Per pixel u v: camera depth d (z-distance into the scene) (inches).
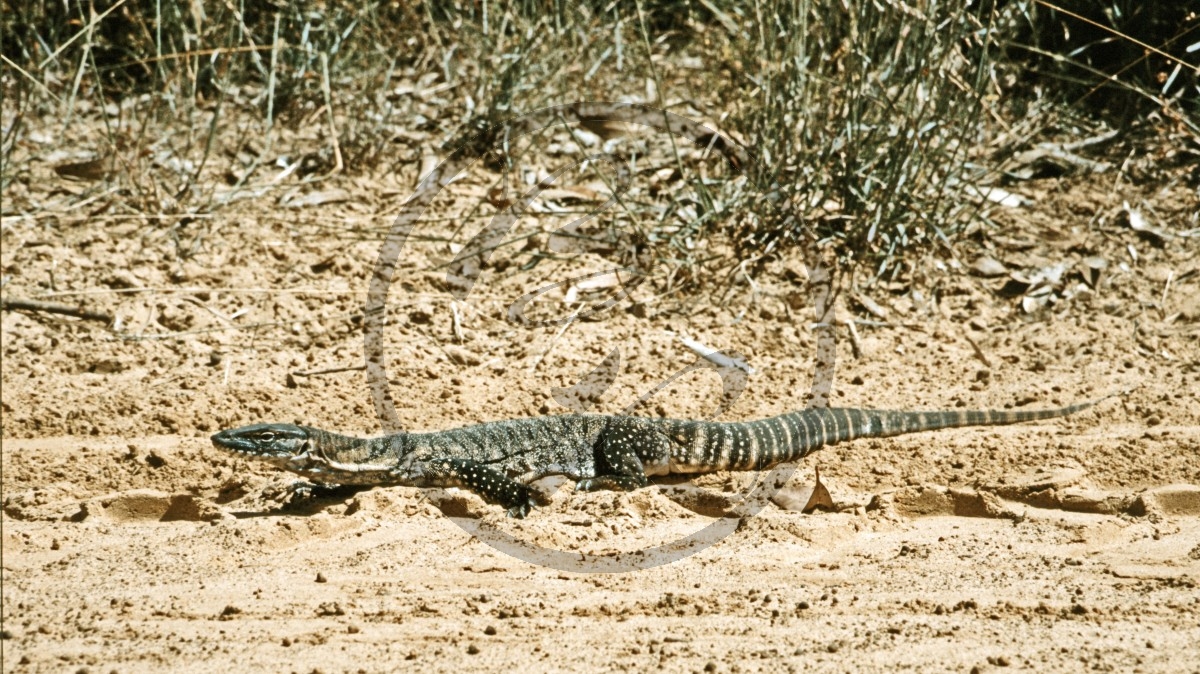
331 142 930.1
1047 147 907.4
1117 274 797.9
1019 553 466.9
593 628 393.7
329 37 977.5
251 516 518.9
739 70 869.8
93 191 864.3
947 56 789.9
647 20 1061.8
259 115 953.5
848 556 467.5
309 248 821.2
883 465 573.3
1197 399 640.4
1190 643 380.2
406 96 985.5
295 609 408.5
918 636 385.7
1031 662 365.1
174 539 482.6
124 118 945.5
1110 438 592.7
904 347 737.0
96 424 619.8
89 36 840.9
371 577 441.7
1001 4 893.8
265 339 728.3
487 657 369.4
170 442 597.0
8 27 917.2
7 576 443.2
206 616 402.3
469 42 991.0
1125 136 916.6
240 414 634.2
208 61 949.2
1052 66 939.3
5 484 546.9
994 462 569.9
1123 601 415.8
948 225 820.6
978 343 740.7
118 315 742.5
